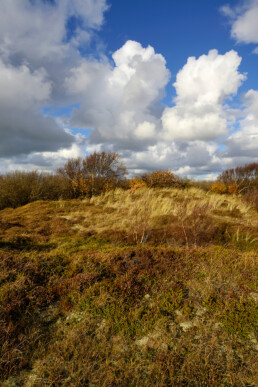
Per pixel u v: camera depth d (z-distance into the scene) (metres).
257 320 3.17
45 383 2.31
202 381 2.32
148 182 19.34
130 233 8.04
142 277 4.34
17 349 2.62
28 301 3.60
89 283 4.07
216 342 2.82
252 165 23.16
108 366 2.52
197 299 3.69
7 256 4.93
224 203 13.29
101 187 16.67
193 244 6.82
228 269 4.55
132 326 3.13
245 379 2.33
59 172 17.16
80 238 7.73
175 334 3.01
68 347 2.77
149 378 2.39
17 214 11.02
